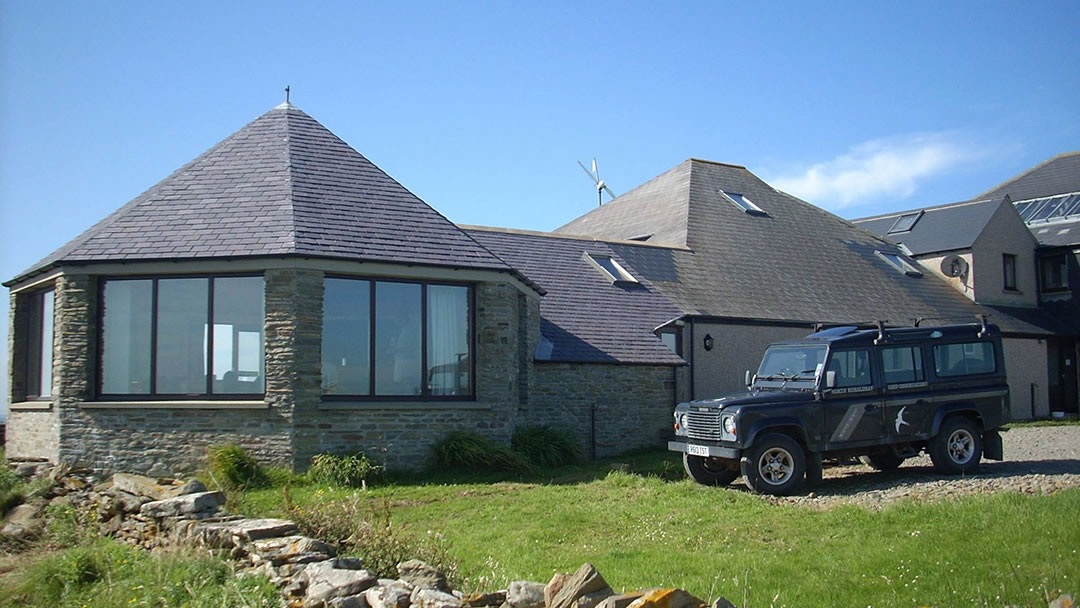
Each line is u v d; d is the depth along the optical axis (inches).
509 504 502.6
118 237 624.1
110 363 623.2
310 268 601.3
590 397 799.1
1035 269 1325.0
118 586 327.3
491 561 363.3
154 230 626.2
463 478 596.7
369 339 627.8
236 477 558.9
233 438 597.3
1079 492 460.4
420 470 623.8
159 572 324.8
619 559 372.5
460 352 662.5
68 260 608.7
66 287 617.6
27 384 709.9
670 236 1130.0
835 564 353.4
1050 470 606.5
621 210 1307.8
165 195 655.8
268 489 551.5
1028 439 852.0
